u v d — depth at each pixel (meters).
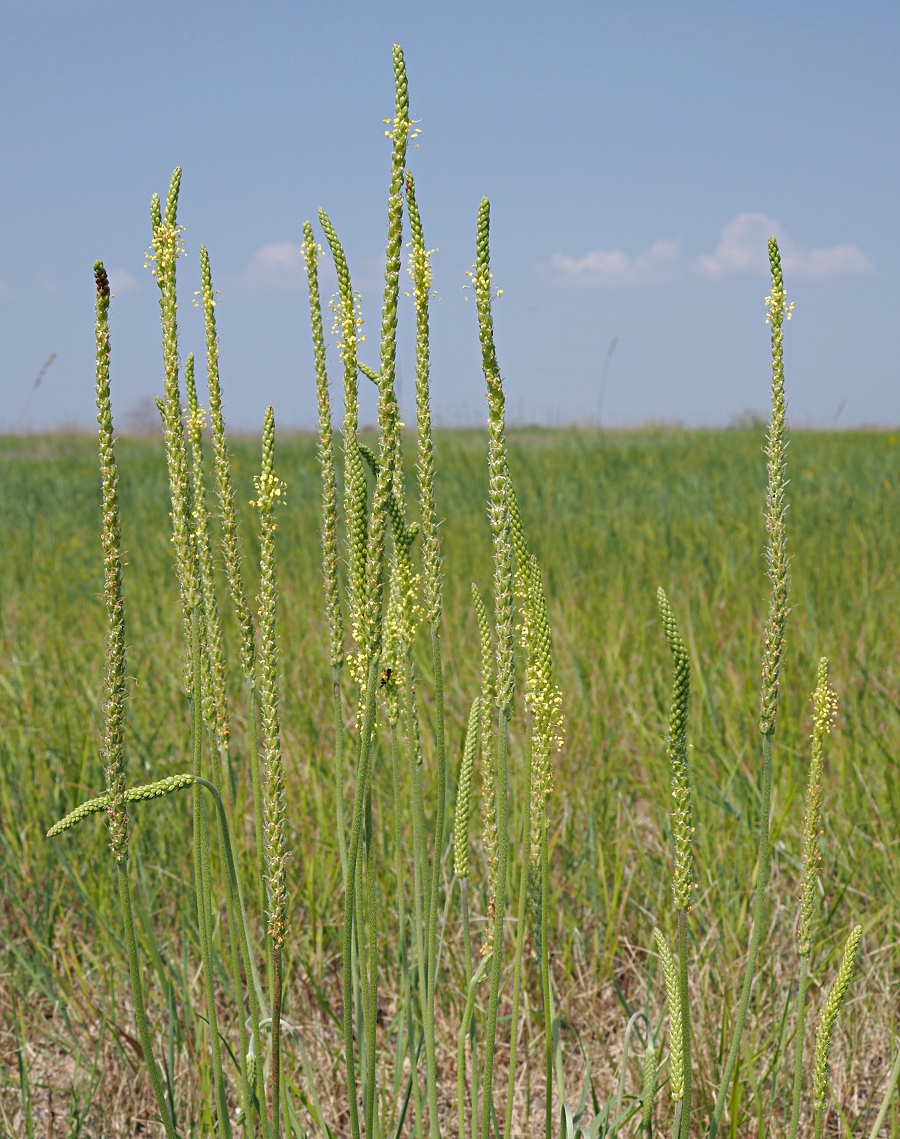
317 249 2.07
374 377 1.70
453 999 3.40
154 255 1.87
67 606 7.57
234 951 2.00
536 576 1.83
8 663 5.90
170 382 1.89
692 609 6.62
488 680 2.03
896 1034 3.11
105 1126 2.94
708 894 3.67
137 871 3.86
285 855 1.78
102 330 1.64
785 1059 2.94
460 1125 2.10
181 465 1.91
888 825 3.90
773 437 1.83
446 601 6.87
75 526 12.49
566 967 3.50
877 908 3.62
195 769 1.91
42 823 4.21
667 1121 2.60
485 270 1.67
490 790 2.05
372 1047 1.87
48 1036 3.28
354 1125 1.77
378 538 1.69
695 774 4.31
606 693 5.20
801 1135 2.80
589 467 15.18
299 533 9.98
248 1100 1.97
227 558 2.03
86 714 5.00
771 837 3.78
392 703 2.12
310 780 4.36
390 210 1.60
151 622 6.79
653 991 3.38
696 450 17.77
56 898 3.81
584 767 4.55
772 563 1.83
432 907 1.93
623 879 3.95
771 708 1.85
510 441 19.16
